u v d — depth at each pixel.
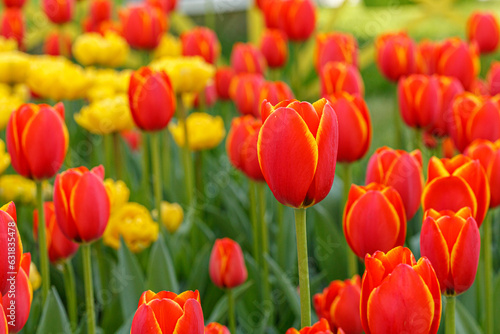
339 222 1.79
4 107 1.67
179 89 1.77
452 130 1.53
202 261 1.64
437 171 1.27
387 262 1.11
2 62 2.02
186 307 1.09
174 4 2.81
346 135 1.42
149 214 1.67
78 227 1.30
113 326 1.52
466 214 1.20
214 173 2.21
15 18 2.81
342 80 1.70
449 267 1.18
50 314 1.36
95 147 2.10
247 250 1.82
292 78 2.67
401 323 1.09
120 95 1.98
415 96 1.65
